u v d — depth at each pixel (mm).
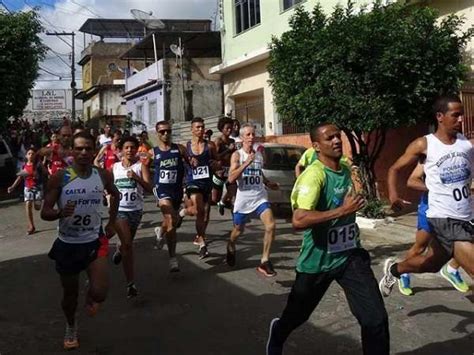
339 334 5379
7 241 10672
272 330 4398
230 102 22578
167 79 26938
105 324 5848
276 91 11531
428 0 12672
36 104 46906
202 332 5551
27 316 6207
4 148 18984
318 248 4102
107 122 33219
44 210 4859
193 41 27188
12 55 17312
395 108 10594
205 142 8453
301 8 11734
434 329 5441
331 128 4059
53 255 5039
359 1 14875
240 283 7184
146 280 7441
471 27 11500
